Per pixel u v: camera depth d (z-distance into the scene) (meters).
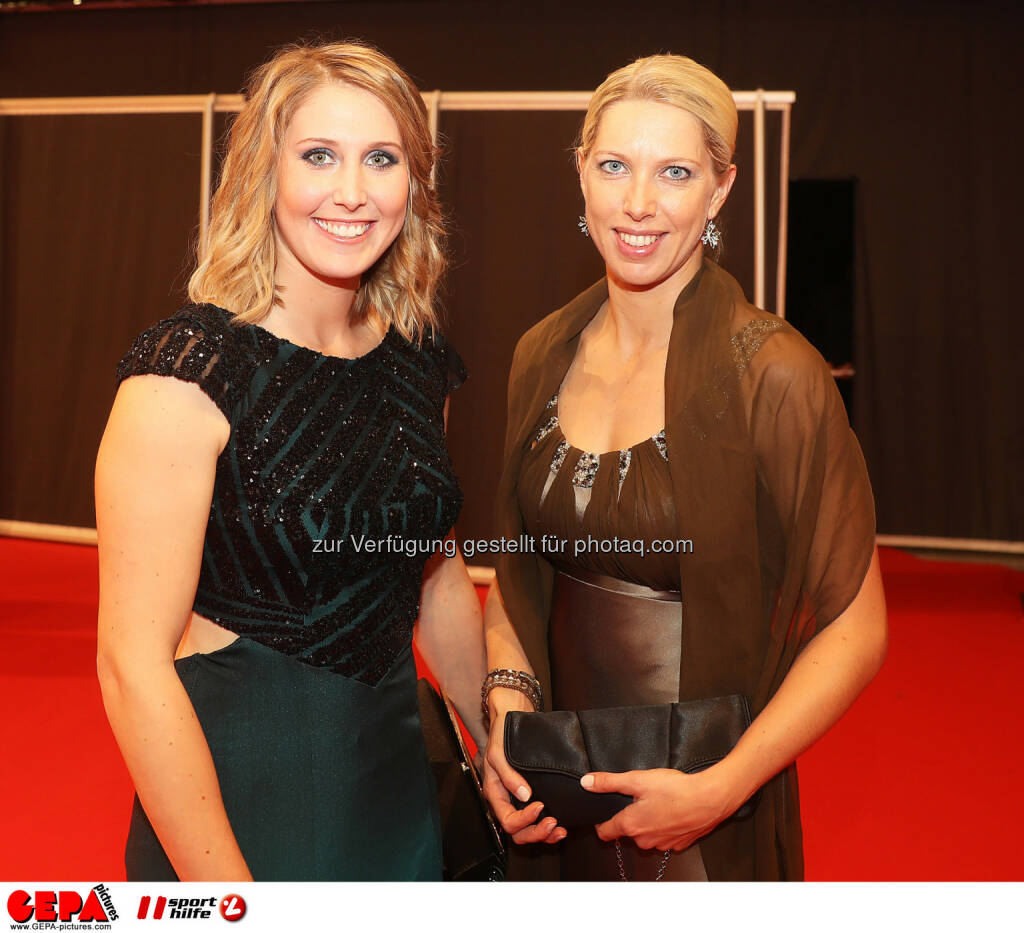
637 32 8.10
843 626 1.55
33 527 6.96
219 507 1.32
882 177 7.77
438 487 1.53
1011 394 7.68
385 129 1.40
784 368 1.50
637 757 1.49
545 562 1.79
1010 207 7.60
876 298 7.83
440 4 8.38
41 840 2.95
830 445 1.50
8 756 3.57
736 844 1.60
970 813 3.24
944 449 7.80
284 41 8.64
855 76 7.77
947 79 7.63
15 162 6.68
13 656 4.64
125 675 1.23
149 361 1.26
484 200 5.67
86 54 9.05
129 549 1.24
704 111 1.50
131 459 1.23
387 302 1.62
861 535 1.53
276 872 1.35
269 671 1.36
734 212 5.21
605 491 1.59
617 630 1.63
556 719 1.53
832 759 3.66
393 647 1.49
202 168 6.26
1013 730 3.96
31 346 6.80
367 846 1.41
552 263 5.61
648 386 1.63
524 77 8.30
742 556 1.52
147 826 1.37
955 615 5.68
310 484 1.37
